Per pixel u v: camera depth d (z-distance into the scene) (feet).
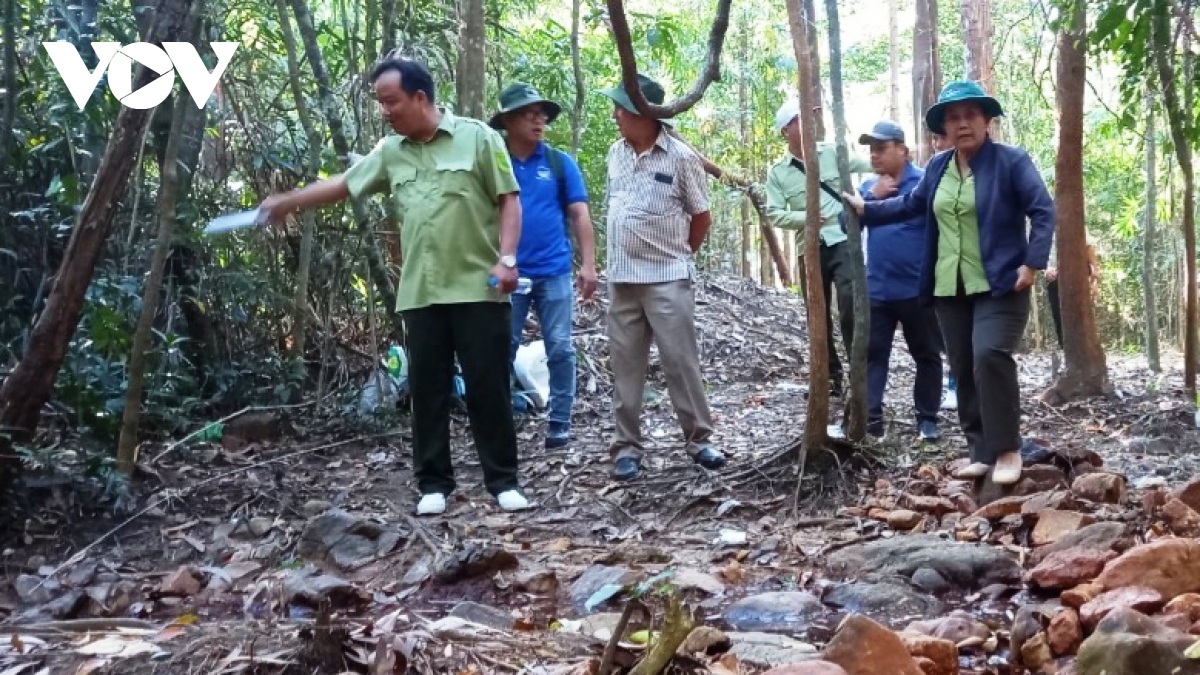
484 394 13.42
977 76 32.71
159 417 15.80
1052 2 16.08
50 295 12.28
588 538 12.62
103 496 13.28
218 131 18.83
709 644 8.33
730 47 44.65
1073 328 21.42
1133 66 15.03
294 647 8.05
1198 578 8.95
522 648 8.18
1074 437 18.37
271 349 18.94
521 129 17.07
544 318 17.39
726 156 45.68
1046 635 8.32
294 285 19.31
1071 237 21.40
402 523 12.64
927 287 13.64
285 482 14.71
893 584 10.30
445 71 21.03
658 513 13.58
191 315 17.72
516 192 13.25
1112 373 29.81
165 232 13.46
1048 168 45.73
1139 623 7.48
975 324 13.10
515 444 13.84
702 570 11.16
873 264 17.34
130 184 16.56
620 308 15.25
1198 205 38.81
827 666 6.83
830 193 17.39
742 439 18.26
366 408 18.25
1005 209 12.71
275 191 18.95
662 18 30.68
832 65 14.26
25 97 15.53
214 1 17.43
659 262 15.07
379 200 19.43
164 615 10.47
